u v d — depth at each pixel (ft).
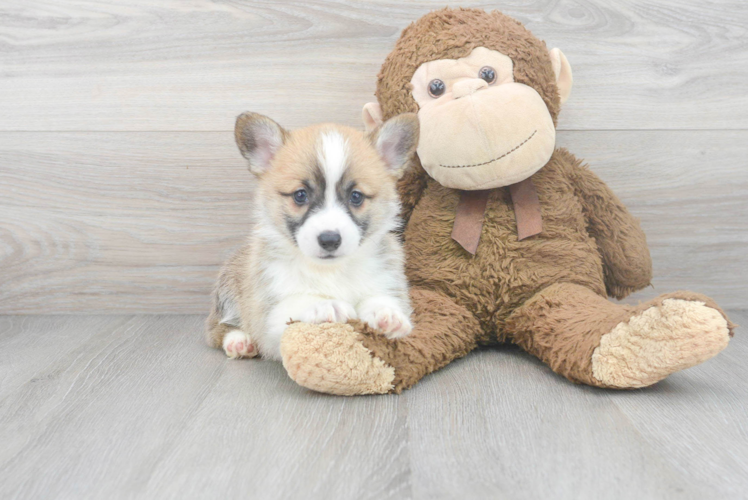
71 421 2.15
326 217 2.34
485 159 2.51
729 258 3.08
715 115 3.00
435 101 2.58
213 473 1.90
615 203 2.78
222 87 3.01
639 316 2.22
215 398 2.29
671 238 3.07
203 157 3.04
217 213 3.08
